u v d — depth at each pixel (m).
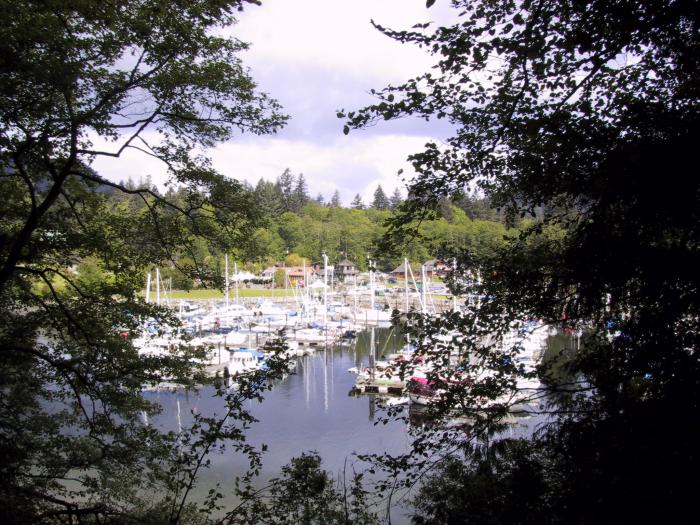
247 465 19.75
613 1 3.82
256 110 9.36
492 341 5.63
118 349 9.22
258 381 7.83
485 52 4.19
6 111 7.02
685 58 4.04
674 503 3.34
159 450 8.72
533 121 4.05
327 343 47.88
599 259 4.07
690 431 3.58
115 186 8.90
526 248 5.33
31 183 7.91
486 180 5.23
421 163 4.82
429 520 5.71
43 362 9.42
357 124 4.69
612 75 4.87
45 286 10.85
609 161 3.78
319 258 86.88
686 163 3.41
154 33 8.04
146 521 7.92
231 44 9.00
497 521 4.67
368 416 26.00
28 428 8.95
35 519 7.36
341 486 15.80
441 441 5.77
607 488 3.78
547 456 4.91
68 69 6.59
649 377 4.16
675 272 3.64
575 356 5.18
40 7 6.57
